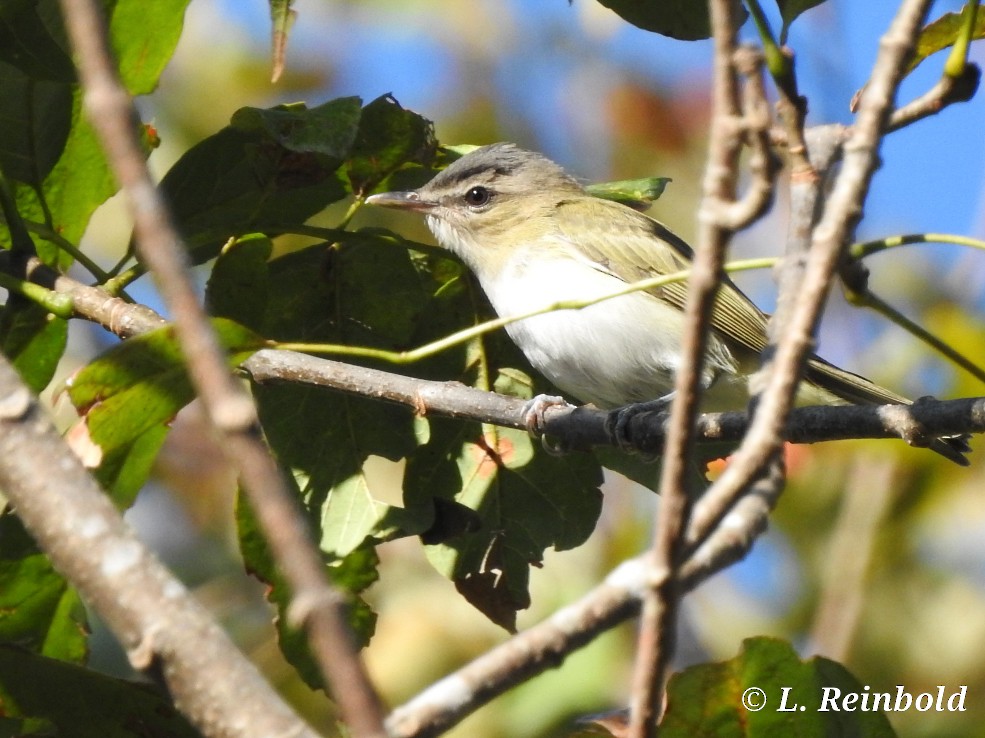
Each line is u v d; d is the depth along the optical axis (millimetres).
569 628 4309
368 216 15305
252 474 3498
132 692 7711
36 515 4551
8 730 7602
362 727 3295
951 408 7258
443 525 9562
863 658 13945
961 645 13961
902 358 13797
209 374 3537
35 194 9117
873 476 13594
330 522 9078
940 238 6363
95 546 4473
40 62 7961
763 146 4133
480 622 14180
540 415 8891
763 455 4320
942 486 13578
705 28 8703
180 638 4281
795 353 4434
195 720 4230
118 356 6270
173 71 16688
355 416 9281
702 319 4156
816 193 5879
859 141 4668
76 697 7691
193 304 3553
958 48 6160
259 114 8281
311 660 8758
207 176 8945
